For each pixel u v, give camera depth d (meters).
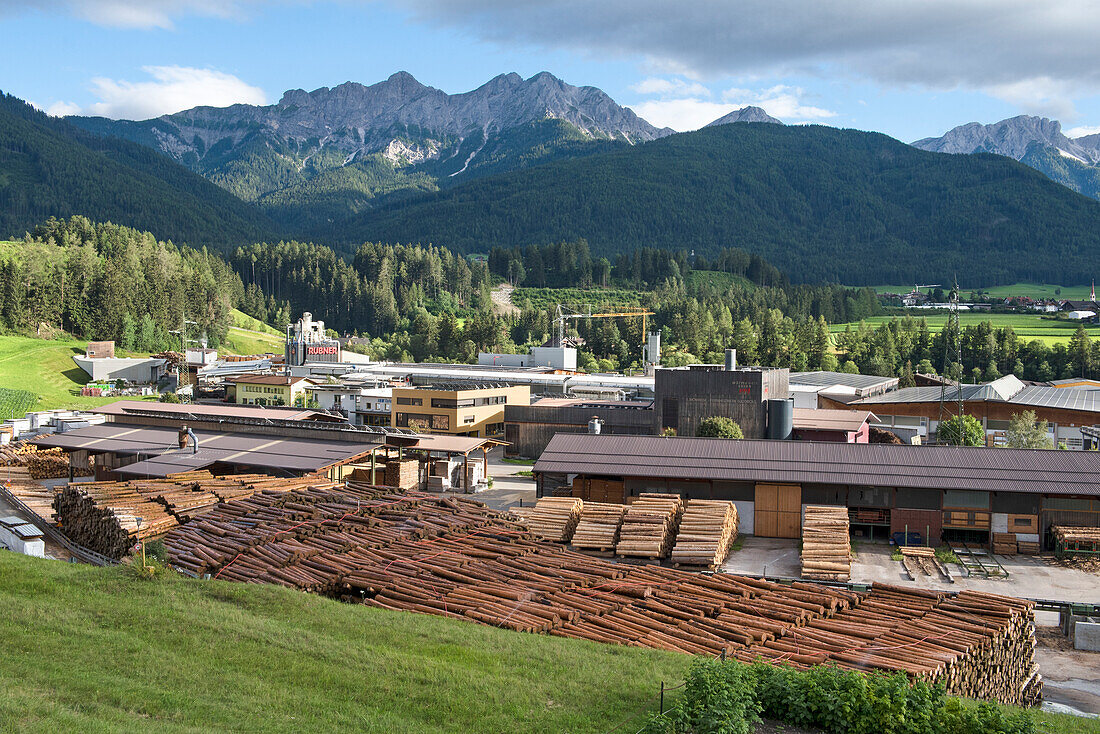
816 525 51.38
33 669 21.92
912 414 112.75
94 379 180.75
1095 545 50.59
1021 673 32.22
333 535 40.47
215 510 45.75
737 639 28.48
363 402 112.94
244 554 37.25
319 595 32.28
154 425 76.06
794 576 46.97
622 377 131.88
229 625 25.92
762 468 57.41
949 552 52.12
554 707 21.23
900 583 46.09
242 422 71.12
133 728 18.75
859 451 58.31
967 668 27.11
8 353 185.12
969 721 19.73
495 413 110.12
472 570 35.88
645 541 49.44
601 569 37.12
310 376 156.75
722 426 76.81
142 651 23.66
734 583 35.66
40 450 76.81
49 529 48.19
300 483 55.16
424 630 27.08
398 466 65.25
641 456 60.62
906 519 54.66
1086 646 36.56
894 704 20.00
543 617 30.11
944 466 55.22
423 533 42.34
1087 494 51.19
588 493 60.47
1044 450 56.28
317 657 23.80
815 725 20.22
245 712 20.20
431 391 105.06
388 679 22.45
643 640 28.22
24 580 29.86
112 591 29.28
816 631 29.36
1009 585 45.62
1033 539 52.66
